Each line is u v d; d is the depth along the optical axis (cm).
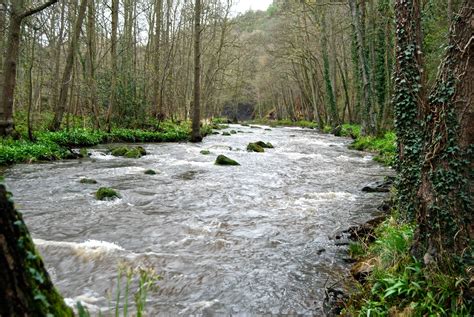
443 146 478
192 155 1948
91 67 2345
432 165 487
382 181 1309
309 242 755
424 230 500
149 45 3500
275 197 1118
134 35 3194
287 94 7106
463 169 471
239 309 505
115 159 1730
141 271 371
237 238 767
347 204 1044
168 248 700
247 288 562
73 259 623
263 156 1995
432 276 456
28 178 1248
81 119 2756
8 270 219
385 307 464
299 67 5203
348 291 550
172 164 1653
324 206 1022
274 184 1306
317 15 3706
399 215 739
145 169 1497
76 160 1659
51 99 3303
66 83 2150
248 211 963
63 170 1410
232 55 4947
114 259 630
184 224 839
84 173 1372
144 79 2873
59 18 2822
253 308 509
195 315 486
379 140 2386
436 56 1767
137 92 2873
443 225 470
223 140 2831
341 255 694
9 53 1716
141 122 2817
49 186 1148
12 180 1209
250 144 2209
